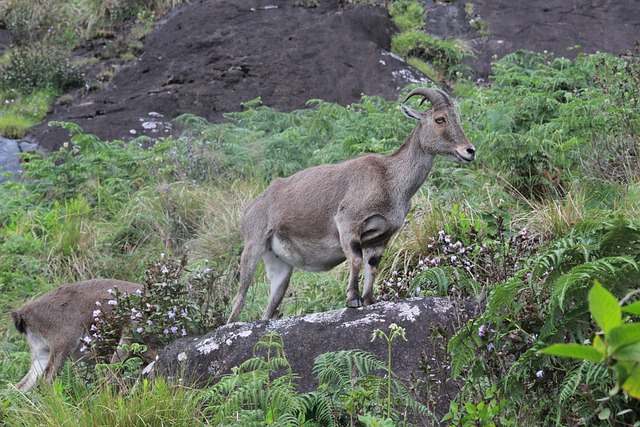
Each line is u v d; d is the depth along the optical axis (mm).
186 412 9758
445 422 9523
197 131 24375
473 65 31281
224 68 29938
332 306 14305
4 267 18516
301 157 22141
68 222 20203
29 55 32156
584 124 18531
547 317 9188
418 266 14188
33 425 10117
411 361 10391
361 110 24578
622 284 8820
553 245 10094
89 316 13828
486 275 11203
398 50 31609
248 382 9906
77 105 29859
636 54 28062
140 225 20359
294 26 31641
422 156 12266
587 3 32875
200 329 12859
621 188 16031
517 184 17547
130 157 22953
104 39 34594
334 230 12477
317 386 10523
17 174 25078
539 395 9016
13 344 16016
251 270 13180
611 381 8359
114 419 9703
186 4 35500
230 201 20203
